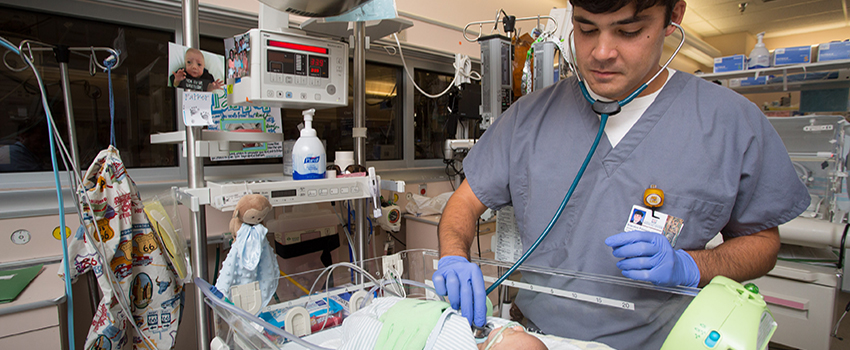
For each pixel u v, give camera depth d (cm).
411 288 86
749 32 670
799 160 218
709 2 511
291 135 201
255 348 63
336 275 86
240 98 127
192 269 116
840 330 228
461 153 243
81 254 108
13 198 131
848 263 220
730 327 49
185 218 163
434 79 278
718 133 77
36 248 135
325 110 216
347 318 75
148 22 160
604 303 68
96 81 154
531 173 90
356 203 150
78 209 97
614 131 83
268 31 121
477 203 99
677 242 77
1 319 101
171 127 172
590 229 83
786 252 208
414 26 247
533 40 167
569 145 87
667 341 53
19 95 141
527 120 96
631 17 61
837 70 244
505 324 70
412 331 65
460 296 69
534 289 75
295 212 170
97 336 106
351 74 224
